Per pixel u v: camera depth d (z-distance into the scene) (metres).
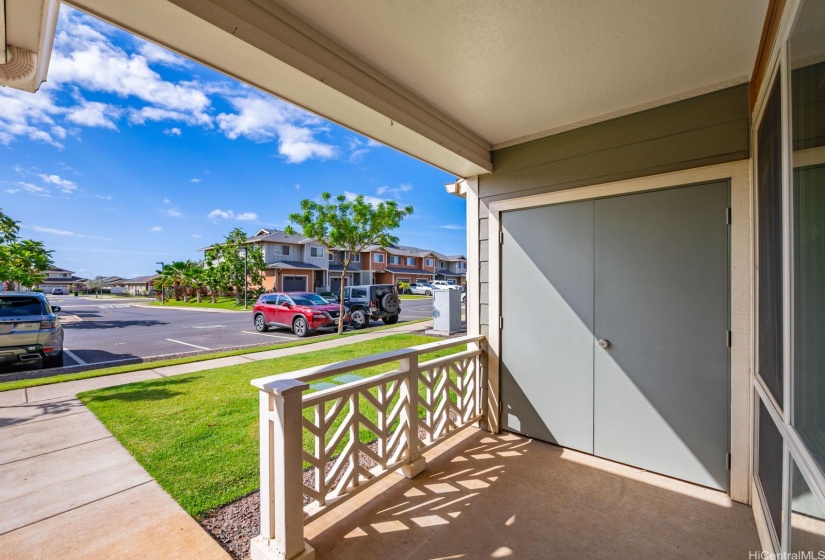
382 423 2.56
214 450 3.09
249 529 2.11
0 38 1.59
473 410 3.54
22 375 5.91
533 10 1.80
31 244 11.20
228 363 6.50
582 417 3.06
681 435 2.62
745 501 2.35
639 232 2.80
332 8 1.82
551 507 2.34
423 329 11.08
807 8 1.23
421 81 2.49
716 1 1.72
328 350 7.62
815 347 1.15
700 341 2.54
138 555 1.89
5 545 1.95
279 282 27.12
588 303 3.03
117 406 4.19
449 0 1.74
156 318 17.22
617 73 2.37
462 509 2.33
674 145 2.64
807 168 1.25
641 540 2.04
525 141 3.37
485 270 3.65
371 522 2.21
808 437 1.20
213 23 1.58
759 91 2.03
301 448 1.88
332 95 2.17
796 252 1.37
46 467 2.79
